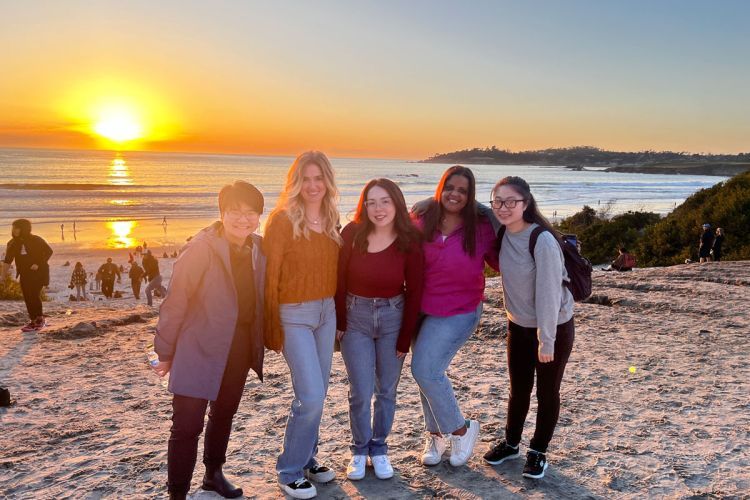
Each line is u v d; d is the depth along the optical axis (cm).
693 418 414
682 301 816
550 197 11806
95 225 5844
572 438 383
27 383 536
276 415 437
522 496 306
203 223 6181
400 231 311
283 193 304
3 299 1274
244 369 296
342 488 317
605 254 2416
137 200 8731
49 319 888
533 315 315
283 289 299
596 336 662
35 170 19312
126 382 539
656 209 8519
